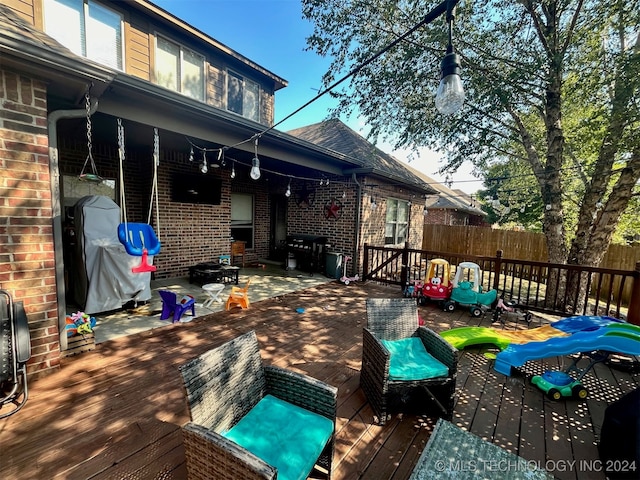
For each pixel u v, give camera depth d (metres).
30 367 2.41
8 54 2.04
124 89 3.13
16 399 2.16
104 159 5.56
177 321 3.81
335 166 6.79
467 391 2.51
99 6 5.03
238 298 4.41
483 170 7.91
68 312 3.84
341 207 7.34
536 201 9.20
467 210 15.49
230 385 1.55
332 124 9.80
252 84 7.61
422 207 10.71
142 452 1.71
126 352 2.96
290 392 1.71
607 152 4.93
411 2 5.05
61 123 3.93
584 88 4.75
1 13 2.36
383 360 2.01
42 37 2.37
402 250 6.13
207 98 6.60
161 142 5.18
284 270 7.67
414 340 2.60
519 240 9.91
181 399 2.22
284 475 1.22
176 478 1.54
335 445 1.84
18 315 2.07
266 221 9.22
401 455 1.78
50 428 1.88
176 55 6.09
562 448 1.88
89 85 2.56
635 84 3.61
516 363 2.72
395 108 6.26
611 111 4.23
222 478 1.13
